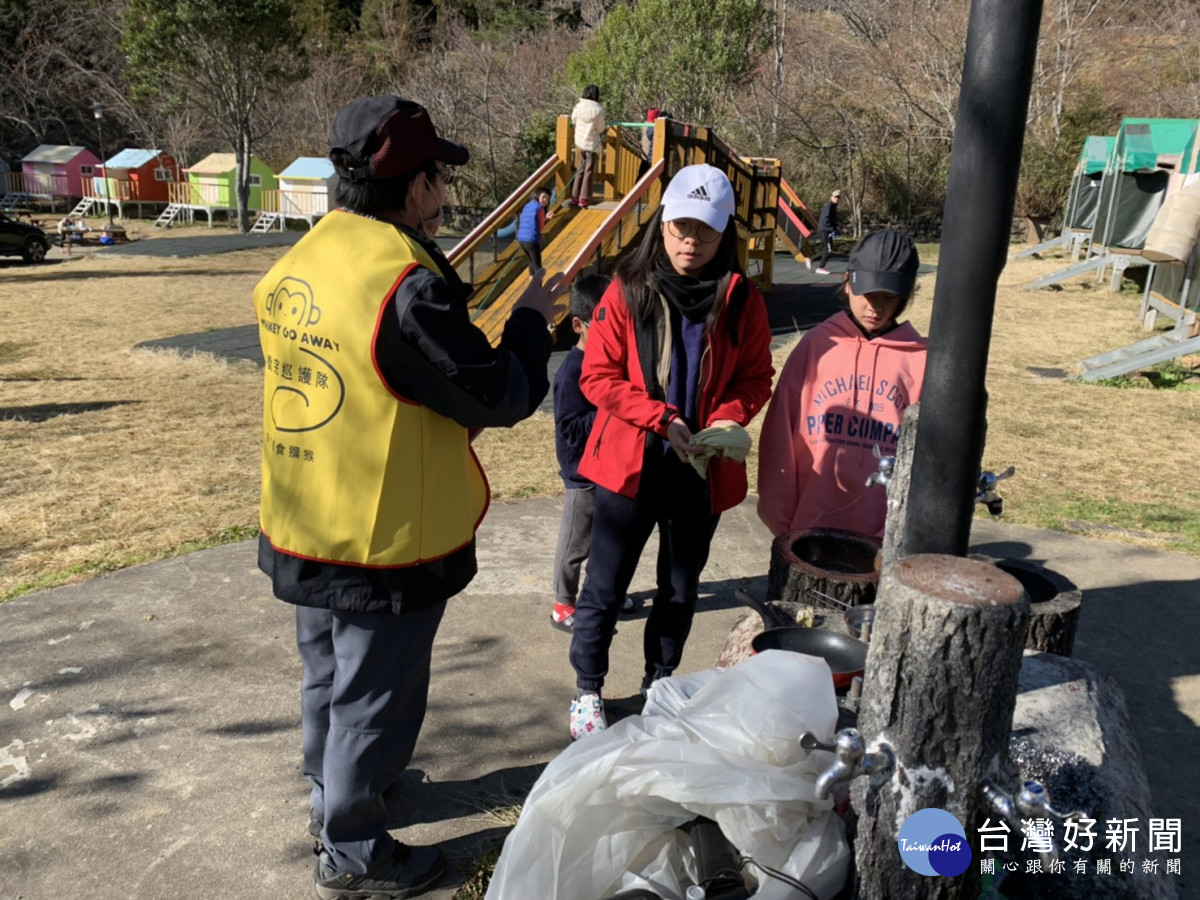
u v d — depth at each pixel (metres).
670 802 1.88
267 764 2.77
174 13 28.39
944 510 1.79
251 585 4.04
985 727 1.60
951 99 26.59
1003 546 4.75
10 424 7.18
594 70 29.00
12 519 4.92
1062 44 26.88
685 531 2.77
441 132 31.55
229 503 5.22
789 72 30.19
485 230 10.41
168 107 31.17
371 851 2.16
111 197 37.50
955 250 1.67
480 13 48.00
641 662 3.47
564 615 3.67
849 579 2.82
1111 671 3.47
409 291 1.84
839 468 3.07
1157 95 25.53
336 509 1.94
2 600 3.88
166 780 2.69
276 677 3.27
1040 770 2.11
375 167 1.92
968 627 1.54
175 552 4.42
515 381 1.98
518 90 33.16
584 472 2.78
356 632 2.02
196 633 3.59
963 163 1.63
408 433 1.93
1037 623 2.62
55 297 15.62
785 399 3.15
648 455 2.71
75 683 3.21
